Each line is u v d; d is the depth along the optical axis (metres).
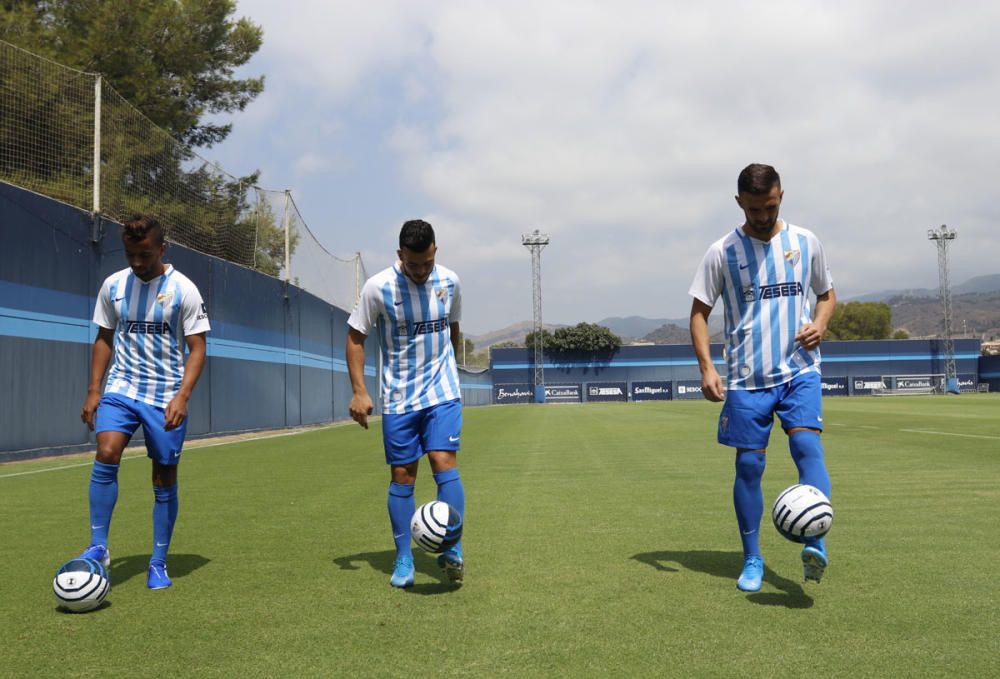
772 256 3.54
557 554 4.30
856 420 17.97
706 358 3.67
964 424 16.06
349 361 3.91
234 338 17.81
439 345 3.84
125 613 3.22
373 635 2.88
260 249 20.84
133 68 23.23
